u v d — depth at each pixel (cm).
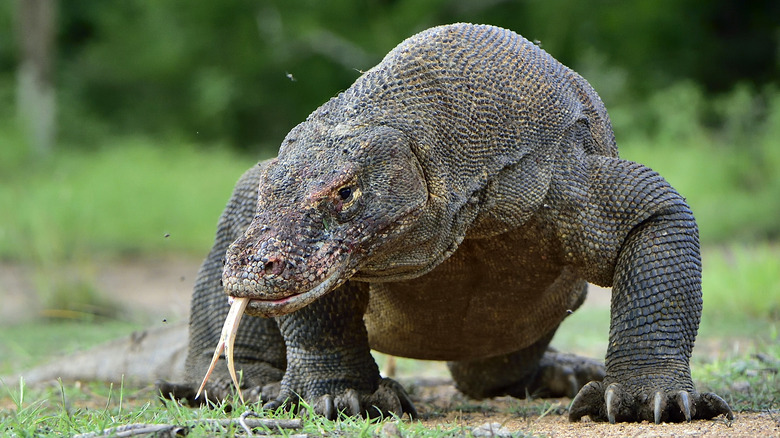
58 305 1998
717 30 5397
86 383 1291
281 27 5850
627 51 5319
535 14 5550
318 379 860
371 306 956
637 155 3922
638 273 829
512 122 809
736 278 1864
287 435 720
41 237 2252
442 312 926
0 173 4125
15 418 847
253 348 1007
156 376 1262
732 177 3703
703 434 732
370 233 724
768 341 1423
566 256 851
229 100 5747
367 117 766
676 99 4319
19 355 1550
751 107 4091
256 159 5159
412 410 882
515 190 807
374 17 5909
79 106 5769
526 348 1082
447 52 804
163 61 5919
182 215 3519
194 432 716
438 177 765
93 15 6231
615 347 827
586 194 841
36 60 4572
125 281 2589
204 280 1045
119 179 3809
